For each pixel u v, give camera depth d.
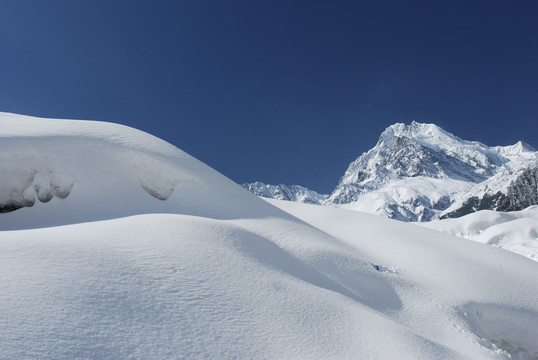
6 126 17.02
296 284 9.02
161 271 7.52
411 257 14.69
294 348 6.32
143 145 17.78
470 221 72.25
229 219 14.62
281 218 15.91
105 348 4.91
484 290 12.48
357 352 6.71
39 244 7.27
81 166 15.64
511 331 11.38
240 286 7.95
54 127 17.52
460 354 7.98
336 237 16.77
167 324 5.91
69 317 5.23
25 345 4.41
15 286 5.56
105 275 6.66
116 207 14.57
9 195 14.27
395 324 8.38
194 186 16.81
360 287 11.16
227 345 5.89
